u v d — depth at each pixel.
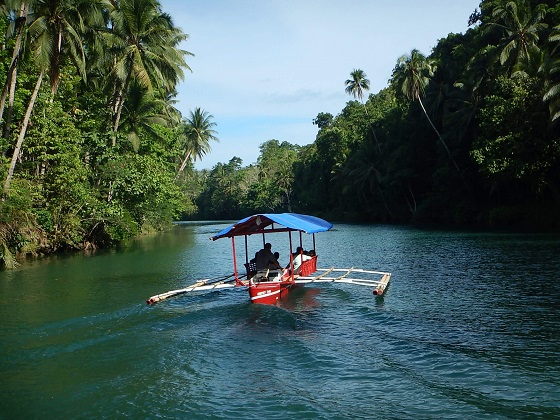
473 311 11.55
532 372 7.58
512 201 43.16
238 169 124.69
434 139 56.31
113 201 30.64
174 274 19.31
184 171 71.06
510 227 38.81
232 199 112.38
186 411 6.50
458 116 44.84
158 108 37.78
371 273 17.86
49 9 23.64
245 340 9.52
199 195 127.44
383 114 68.94
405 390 6.99
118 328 10.66
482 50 39.06
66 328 10.76
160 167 37.69
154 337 9.88
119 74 29.19
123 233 34.31
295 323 10.77
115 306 13.06
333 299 13.41
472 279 15.76
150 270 20.59
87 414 6.49
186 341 9.49
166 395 7.03
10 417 6.44
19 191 22.59
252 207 103.88
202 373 7.84
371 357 8.41
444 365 7.96
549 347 8.77
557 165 34.88
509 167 34.28
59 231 27.73
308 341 9.38
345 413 6.32
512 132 34.09
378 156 65.88
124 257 26.31
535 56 35.59
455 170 48.72
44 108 25.48
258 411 6.45
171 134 43.50
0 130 25.67
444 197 50.97
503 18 38.44
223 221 105.75
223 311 11.92
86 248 31.30
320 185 84.94
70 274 19.64
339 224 64.44
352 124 79.25
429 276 16.78
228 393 7.05
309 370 7.86
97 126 32.69
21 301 13.99
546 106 32.91
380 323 10.71
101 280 17.89
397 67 52.69
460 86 45.75
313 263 17.03
